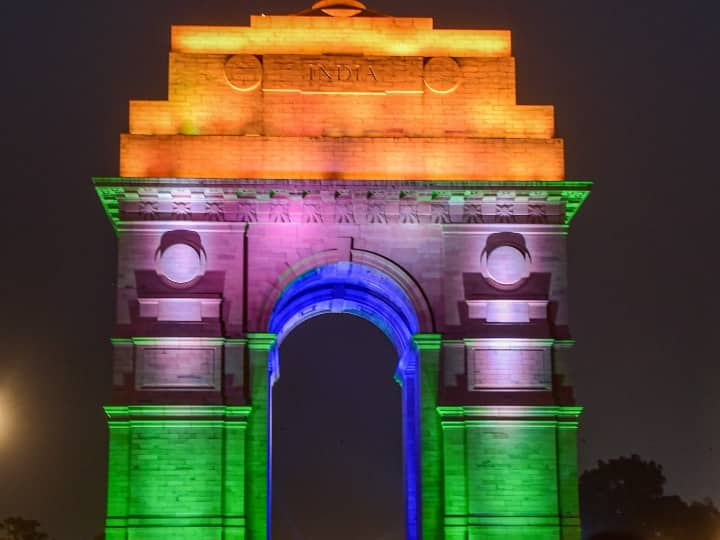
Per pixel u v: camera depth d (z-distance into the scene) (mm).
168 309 100875
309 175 102938
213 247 101812
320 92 104500
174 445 99000
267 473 100875
